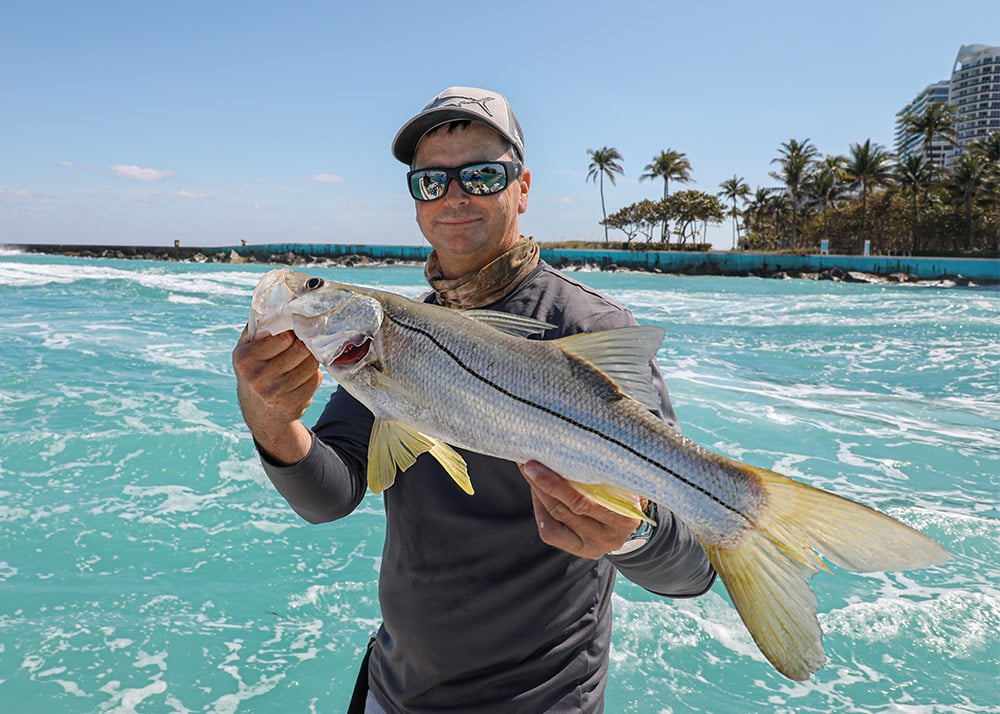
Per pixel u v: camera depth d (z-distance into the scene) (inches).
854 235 3348.9
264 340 74.2
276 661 169.5
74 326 577.0
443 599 86.1
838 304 976.3
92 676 160.4
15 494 247.0
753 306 942.4
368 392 79.8
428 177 91.7
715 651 176.4
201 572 205.8
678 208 3132.4
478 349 77.3
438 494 86.2
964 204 2903.5
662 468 71.7
